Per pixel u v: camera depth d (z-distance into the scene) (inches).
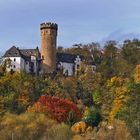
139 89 4913.9
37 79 7746.1
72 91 7568.9
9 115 5039.4
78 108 6427.2
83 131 5093.5
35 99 6953.7
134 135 4288.9
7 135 4591.5
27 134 4648.1
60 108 5930.1
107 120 5743.1
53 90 7426.2
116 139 4431.6
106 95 7244.1
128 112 4530.0
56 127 4768.7
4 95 6737.2
